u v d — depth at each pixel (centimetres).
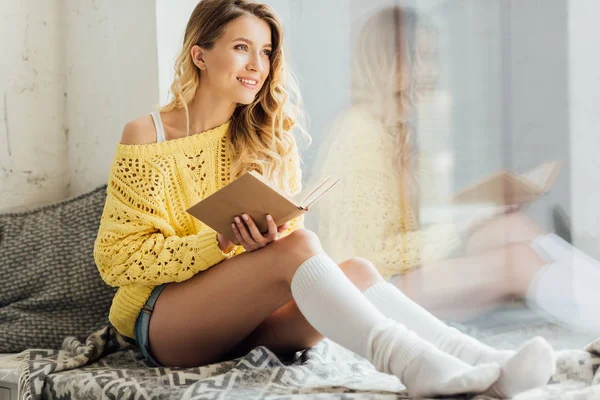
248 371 166
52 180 284
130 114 267
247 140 207
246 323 183
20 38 271
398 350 146
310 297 160
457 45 238
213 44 196
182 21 265
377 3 247
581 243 224
